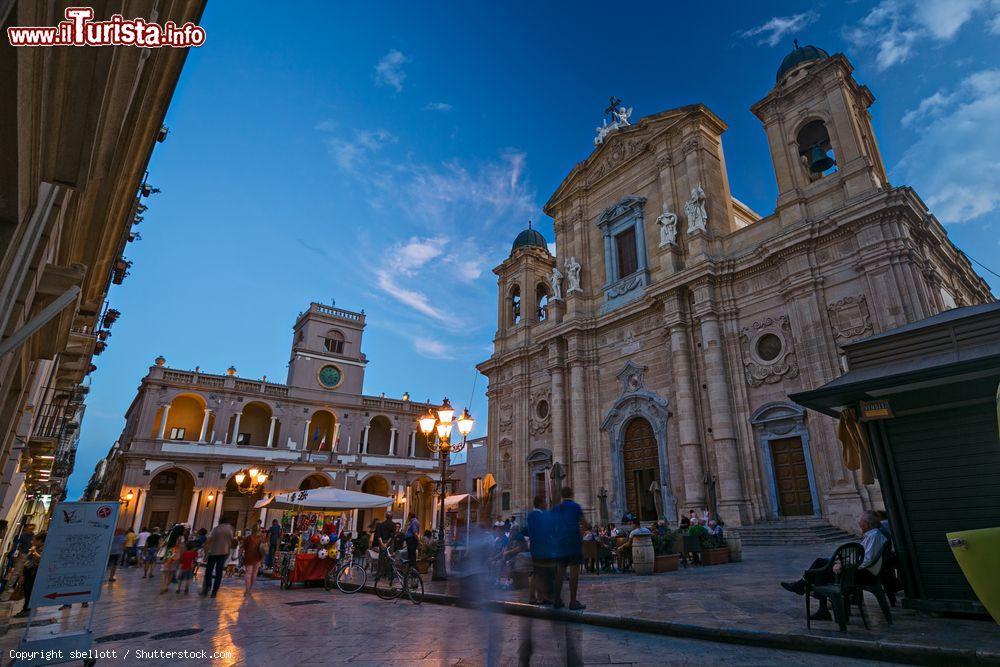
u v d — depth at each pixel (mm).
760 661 6059
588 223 33031
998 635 6051
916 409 7809
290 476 43188
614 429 27000
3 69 2854
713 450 22078
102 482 52281
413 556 13586
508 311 38469
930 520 7531
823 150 23812
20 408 9609
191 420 44031
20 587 12438
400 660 6484
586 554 14914
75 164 4375
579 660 4684
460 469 42562
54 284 6422
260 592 14523
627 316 27344
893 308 17859
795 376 20422
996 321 7426
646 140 29875
